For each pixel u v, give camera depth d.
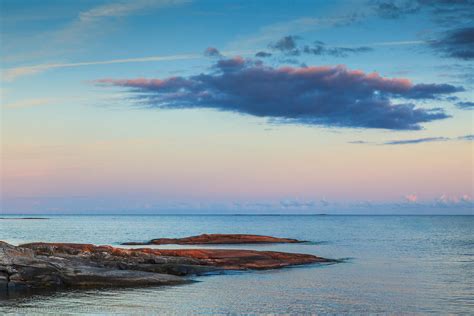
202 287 39.28
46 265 38.78
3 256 38.34
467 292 37.38
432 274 48.09
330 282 42.66
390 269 52.09
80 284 38.19
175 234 135.25
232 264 52.34
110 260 46.81
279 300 33.88
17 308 30.20
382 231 156.62
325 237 119.94
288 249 79.94
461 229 174.12
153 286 38.97
